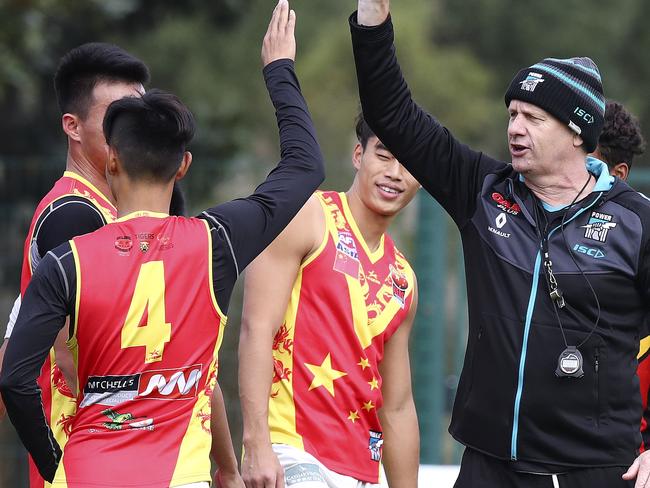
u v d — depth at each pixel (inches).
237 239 514.3
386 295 676.1
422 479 918.4
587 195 578.6
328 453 648.4
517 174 594.9
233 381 1093.1
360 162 689.6
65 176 603.8
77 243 496.1
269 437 629.9
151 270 497.7
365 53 579.8
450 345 1158.3
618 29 4018.2
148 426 494.3
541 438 565.6
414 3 3302.2
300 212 650.8
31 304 486.6
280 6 572.4
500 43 4028.1
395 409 707.4
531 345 565.0
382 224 684.7
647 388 655.8
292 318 653.3
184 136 518.0
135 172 512.4
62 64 605.0
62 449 571.8
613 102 721.6
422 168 597.3
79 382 499.8
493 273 577.9
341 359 653.3
